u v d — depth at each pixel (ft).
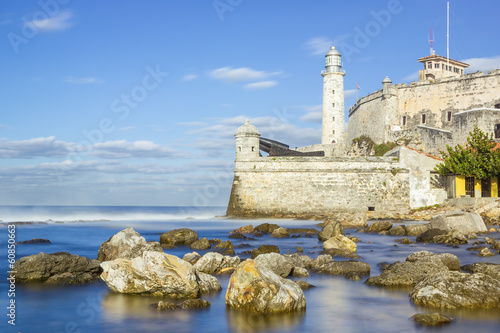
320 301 49.85
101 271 65.21
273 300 45.70
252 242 105.91
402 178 192.85
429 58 363.56
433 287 48.65
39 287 57.16
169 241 100.12
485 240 98.53
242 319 43.73
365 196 191.42
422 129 268.21
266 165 195.52
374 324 41.96
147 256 53.06
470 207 167.32
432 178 198.29
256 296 46.06
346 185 191.62
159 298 51.60
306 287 55.93
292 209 192.03
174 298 51.44
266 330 40.70
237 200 197.36
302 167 193.16
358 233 128.16
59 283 59.26
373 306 47.83
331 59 354.33
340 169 192.24
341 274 65.00
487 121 227.20
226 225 168.96
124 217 242.58
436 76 361.71
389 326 41.32
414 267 58.95
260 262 61.46
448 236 100.73
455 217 119.85
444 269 58.54
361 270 65.51
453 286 47.93
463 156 190.19
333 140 350.84
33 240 109.09
